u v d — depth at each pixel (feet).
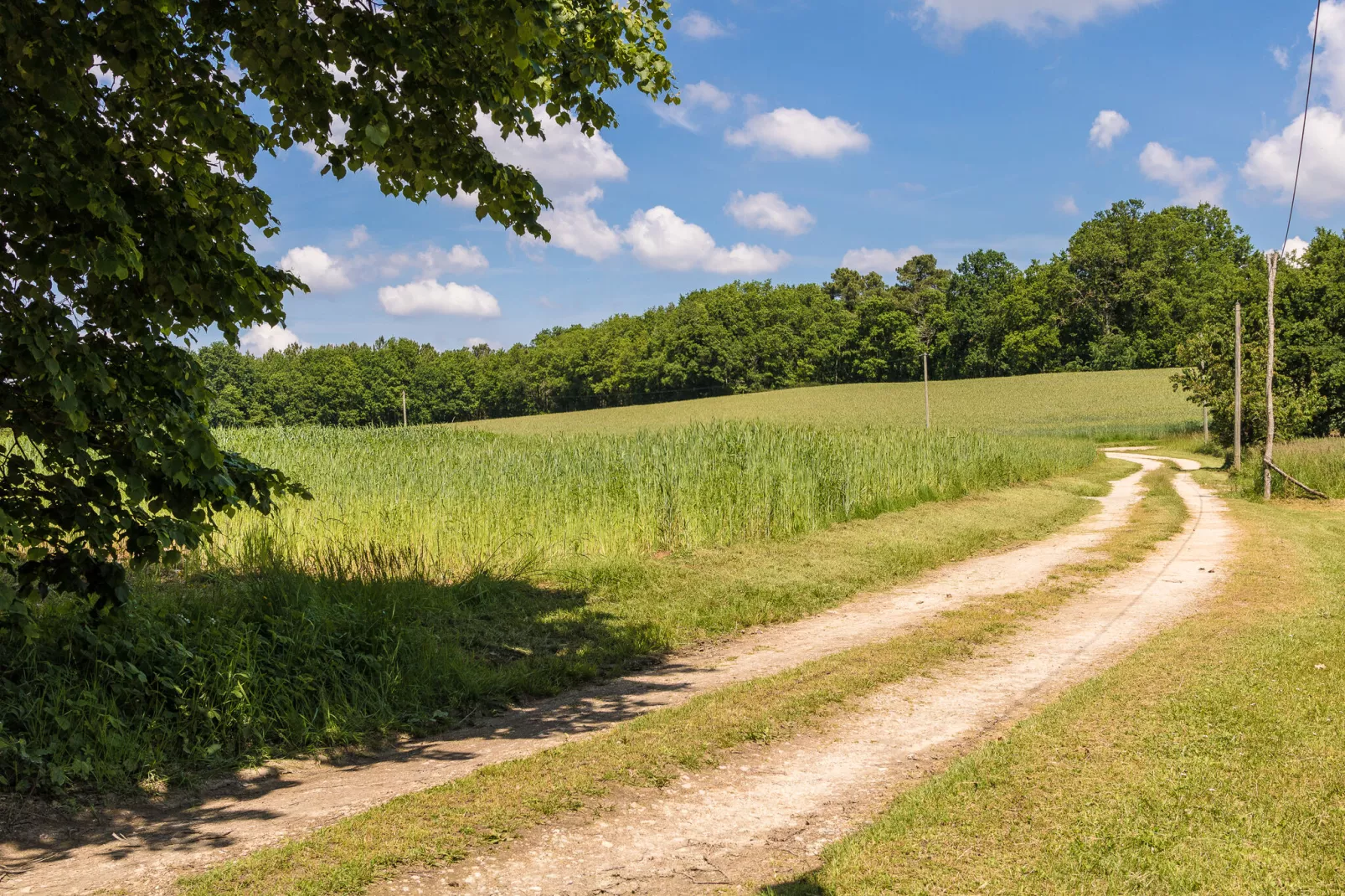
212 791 16.88
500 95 17.16
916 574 44.37
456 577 35.35
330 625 24.43
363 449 63.00
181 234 15.58
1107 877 11.63
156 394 17.19
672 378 390.42
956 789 15.03
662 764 17.29
